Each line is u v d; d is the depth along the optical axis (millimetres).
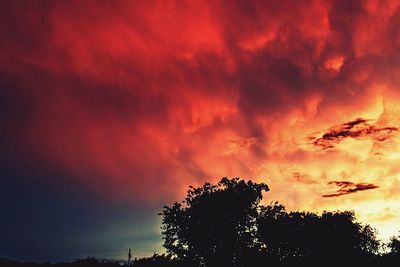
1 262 62031
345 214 62781
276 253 61469
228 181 65750
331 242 60125
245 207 64125
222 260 62312
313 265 59719
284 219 62938
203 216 63250
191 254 62812
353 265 59062
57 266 66000
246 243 62594
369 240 61438
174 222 64375
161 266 63344
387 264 57562
